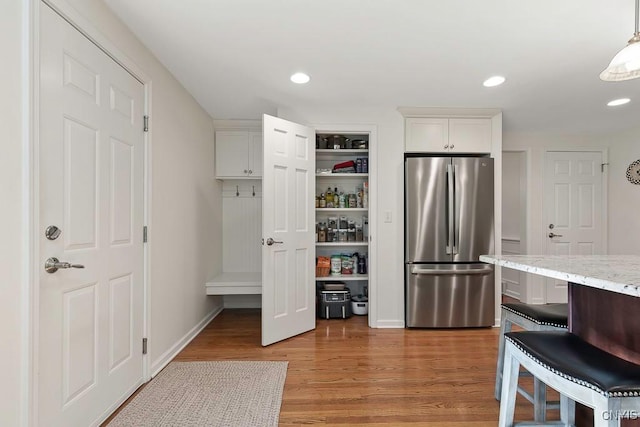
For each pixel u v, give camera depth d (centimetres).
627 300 110
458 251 309
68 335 140
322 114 318
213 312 356
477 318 312
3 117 112
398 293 320
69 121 141
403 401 189
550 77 247
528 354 112
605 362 101
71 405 142
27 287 119
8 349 113
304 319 304
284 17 173
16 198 117
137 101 198
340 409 180
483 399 191
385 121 321
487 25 180
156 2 160
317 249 380
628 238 391
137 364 198
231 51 210
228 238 389
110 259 171
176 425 163
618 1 158
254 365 234
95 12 156
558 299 412
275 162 279
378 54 213
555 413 179
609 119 352
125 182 184
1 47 111
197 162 304
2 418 112
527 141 410
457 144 322
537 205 411
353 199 359
